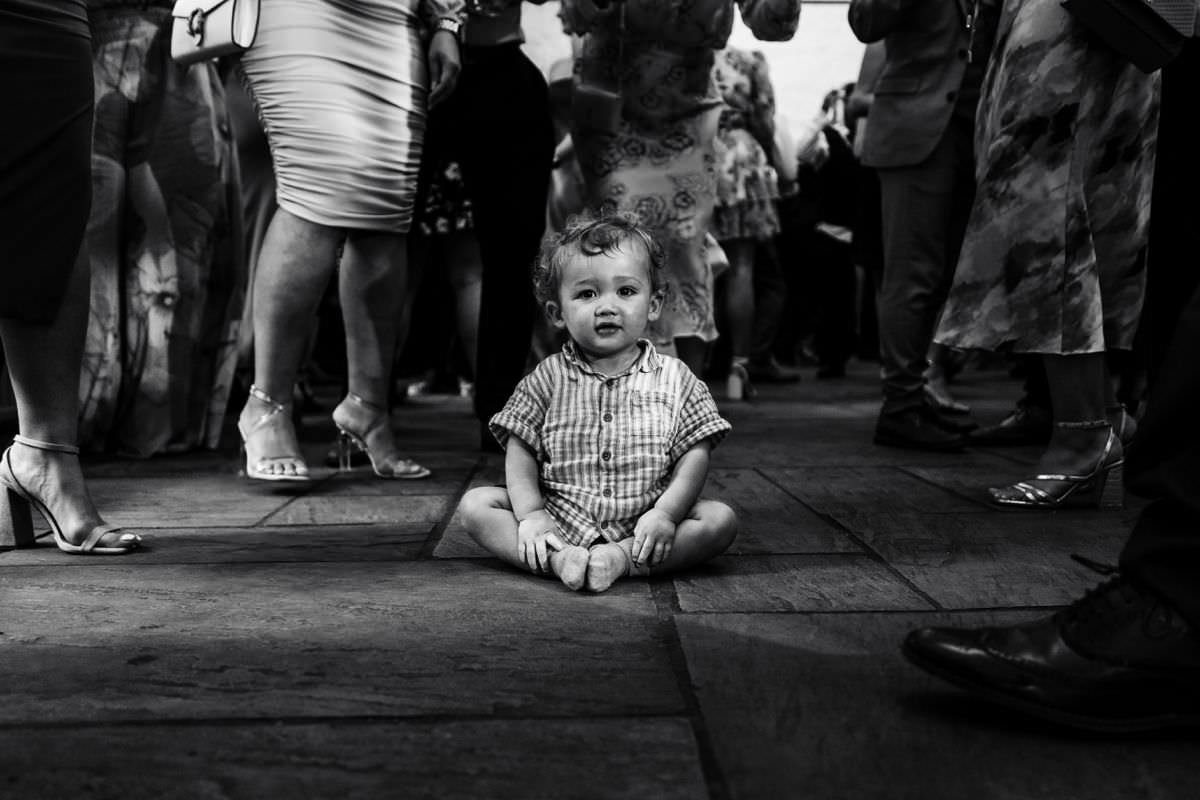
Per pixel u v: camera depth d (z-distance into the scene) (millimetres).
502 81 4059
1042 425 4832
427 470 3879
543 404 2523
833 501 3385
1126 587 1529
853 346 10000
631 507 2432
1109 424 3197
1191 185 3596
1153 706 1472
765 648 1861
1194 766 1398
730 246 7160
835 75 14492
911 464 4258
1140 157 3111
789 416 6258
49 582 2330
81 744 1453
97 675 1725
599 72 4141
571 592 2262
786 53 14516
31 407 2582
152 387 4320
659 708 1582
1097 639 1504
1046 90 3055
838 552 2639
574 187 5973
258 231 4914
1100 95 3051
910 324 4652
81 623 2020
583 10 3971
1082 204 3070
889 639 1918
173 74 4117
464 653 1838
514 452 2521
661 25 3980
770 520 3062
